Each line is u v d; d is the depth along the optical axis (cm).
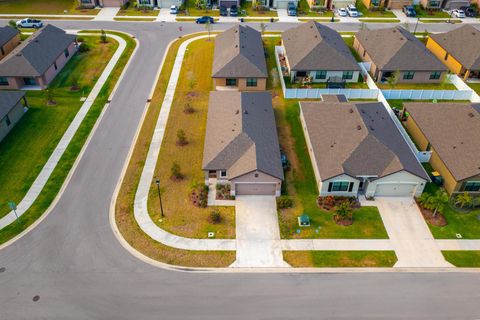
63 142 4881
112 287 3294
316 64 6072
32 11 8581
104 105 5600
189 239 3706
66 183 4303
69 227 3816
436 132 4628
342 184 4100
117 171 4475
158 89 5978
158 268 3453
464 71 6344
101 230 3794
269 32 7825
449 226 3872
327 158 4247
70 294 3241
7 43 6844
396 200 4156
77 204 4056
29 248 3609
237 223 3866
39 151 4725
